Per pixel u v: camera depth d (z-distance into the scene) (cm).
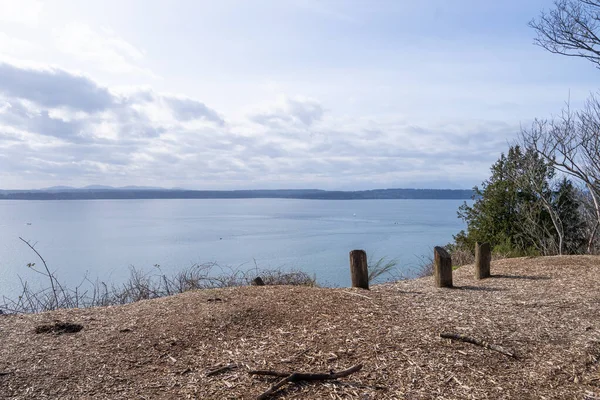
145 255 3347
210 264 1061
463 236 1452
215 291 629
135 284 850
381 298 608
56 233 5975
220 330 462
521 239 1336
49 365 375
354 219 9238
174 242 4553
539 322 502
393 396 330
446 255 741
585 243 1356
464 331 464
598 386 349
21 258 3123
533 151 1366
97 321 493
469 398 329
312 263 2605
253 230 6294
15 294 1534
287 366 379
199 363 387
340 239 4519
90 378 355
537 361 395
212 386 345
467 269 970
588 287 698
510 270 890
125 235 5666
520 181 1348
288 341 435
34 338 436
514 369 379
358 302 576
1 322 490
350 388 341
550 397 332
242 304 545
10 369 364
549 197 1342
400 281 862
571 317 523
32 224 8119
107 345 420
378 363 385
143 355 402
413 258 2330
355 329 468
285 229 6438
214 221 9150
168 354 405
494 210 1378
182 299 579
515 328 479
